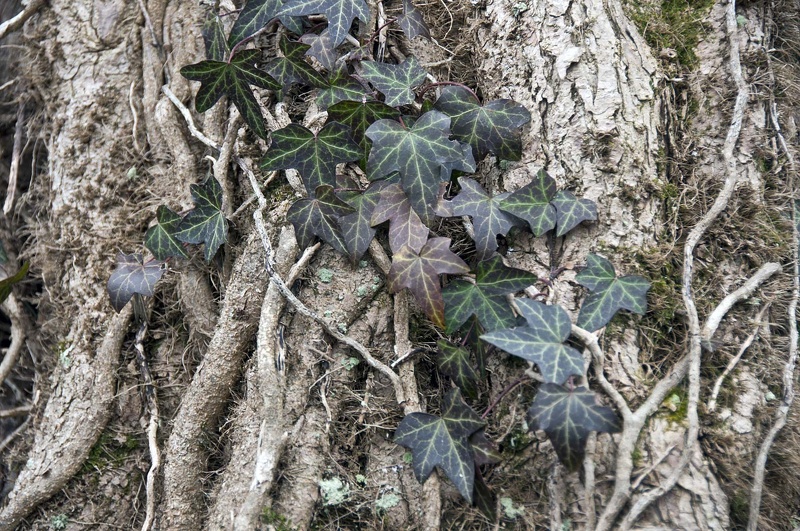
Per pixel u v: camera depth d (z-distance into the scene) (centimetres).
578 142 79
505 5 83
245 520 75
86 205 86
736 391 77
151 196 86
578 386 73
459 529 77
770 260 79
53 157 88
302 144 78
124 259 83
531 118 80
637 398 75
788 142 83
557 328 73
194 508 80
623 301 75
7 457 87
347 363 78
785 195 81
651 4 85
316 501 76
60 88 88
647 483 74
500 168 80
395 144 77
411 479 77
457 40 86
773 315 79
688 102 83
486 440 75
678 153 81
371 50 83
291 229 79
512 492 76
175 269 84
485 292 76
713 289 79
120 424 83
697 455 74
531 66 81
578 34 80
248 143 83
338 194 78
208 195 82
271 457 76
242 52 79
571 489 74
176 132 85
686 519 73
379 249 79
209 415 80
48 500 82
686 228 79
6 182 91
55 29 89
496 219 77
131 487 82
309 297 79
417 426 75
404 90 80
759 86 83
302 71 81
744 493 75
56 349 87
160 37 88
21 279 86
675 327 77
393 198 78
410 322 80
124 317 84
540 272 77
